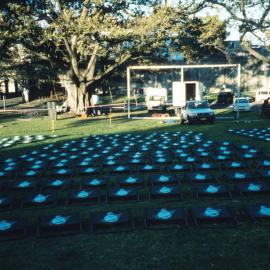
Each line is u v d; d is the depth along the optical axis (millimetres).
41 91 60375
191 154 13523
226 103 46406
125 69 40594
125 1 30922
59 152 15086
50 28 29234
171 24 30328
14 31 28297
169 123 26656
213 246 5988
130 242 6266
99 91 62688
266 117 28312
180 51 37062
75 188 9797
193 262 5523
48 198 8445
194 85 40750
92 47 34781
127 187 9531
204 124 25062
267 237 6219
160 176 9875
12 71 44375
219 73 63500
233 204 7961
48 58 35656
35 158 13812
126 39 30453
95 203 8352
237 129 21203
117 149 15422
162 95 38719
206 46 40281
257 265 5363
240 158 12406
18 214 7875
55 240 6461
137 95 62375
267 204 7539
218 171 10867
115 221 6766
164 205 8070
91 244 6258
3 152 15922
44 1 29781
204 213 6898
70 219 6859
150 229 6719
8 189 9617
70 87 37781
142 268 5426
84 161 12891
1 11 27406
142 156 13273
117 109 44062
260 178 9781
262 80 64250
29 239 6551
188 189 9188
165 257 5711
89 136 20281
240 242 6082
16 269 5566
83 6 30672
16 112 41312
